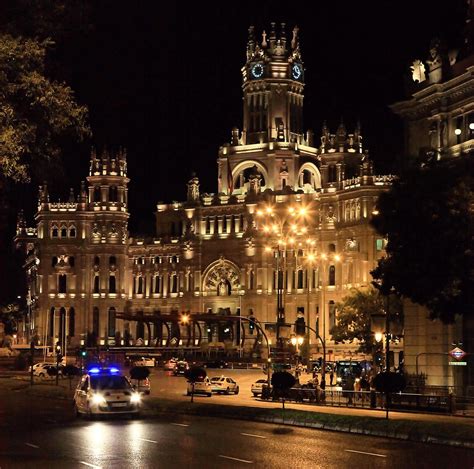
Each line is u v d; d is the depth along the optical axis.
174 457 36.34
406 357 80.75
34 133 35.62
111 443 42.00
